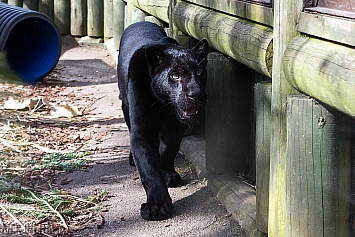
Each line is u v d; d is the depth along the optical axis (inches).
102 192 227.6
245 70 226.5
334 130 144.3
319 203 148.0
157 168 212.8
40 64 437.1
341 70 121.7
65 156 271.7
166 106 212.1
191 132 282.7
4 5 435.5
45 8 595.2
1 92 386.3
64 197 222.8
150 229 197.5
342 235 149.8
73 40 595.2
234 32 198.5
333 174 146.3
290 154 150.9
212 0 231.8
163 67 201.0
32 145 287.0
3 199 218.4
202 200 220.2
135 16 398.9
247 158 233.9
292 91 154.5
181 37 282.7
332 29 130.3
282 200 161.3
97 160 268.7
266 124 176.1
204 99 201.9
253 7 184.5
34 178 244.4
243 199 206.7
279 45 154.3
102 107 366.0
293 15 149.8
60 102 374.3
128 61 234.1
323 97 131.0
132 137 215.8
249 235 187.0
